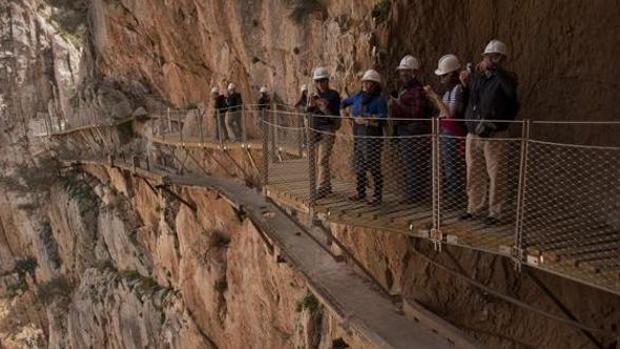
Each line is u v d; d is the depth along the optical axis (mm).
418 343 6910
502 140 5246
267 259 12703
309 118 7344
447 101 6387
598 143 6102
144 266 23969
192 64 23094
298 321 11117
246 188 15000
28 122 41812
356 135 7023
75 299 29734
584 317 5941
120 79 30453
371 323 7500
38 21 41438
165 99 27625
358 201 7277
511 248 4977
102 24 29453
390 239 8484
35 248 38812
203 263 16484
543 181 6102
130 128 29094
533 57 6977
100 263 28594
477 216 5848
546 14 6754
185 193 17875
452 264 7457
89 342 27672
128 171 25672
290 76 14211
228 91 15781
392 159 7148
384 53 9031
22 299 39594
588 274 4289
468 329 7285
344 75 10180
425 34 8539
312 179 7344
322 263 9703
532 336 6570
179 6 21281
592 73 6203
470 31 7953
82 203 31062
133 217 25812
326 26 11969
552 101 6715
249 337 14461
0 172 41594
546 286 6363
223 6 17266
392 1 8945
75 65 40938
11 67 41812
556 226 5348
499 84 5477
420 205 6730
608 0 6016
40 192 39344
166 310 20234
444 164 6355
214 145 15500
